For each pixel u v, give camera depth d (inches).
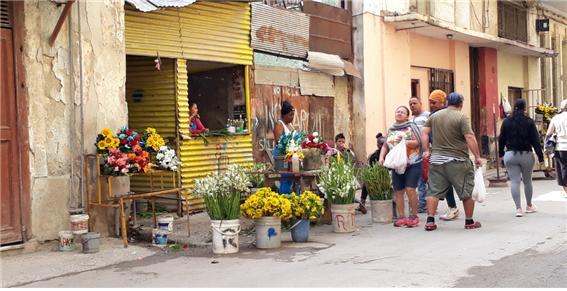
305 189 377.1
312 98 569.6
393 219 404.8
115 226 342.0
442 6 761.0
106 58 346.3
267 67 511.2
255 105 497.7
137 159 326.0
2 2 297.9
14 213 299.6
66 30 325.4
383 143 418.9
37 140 311.0
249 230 363.6
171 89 423.8
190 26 433.4
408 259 278.7
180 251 312.7
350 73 607.5
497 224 373.7
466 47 827.4
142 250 311.0
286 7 544.4
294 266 271.1
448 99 364.2
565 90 1134.4
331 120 598.2
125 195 325.4
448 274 248.5
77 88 330.0
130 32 389.4
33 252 305.4
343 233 354.9
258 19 497.7
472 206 359.3
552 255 280.8
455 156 354.0
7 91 298.4
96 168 334.3
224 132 455.5
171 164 339.3
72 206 325.1
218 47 458.3
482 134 861.8
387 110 660.7
